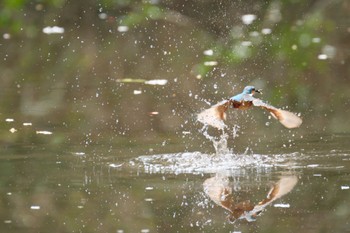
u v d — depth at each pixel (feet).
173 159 32.71
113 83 52.37
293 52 58.75
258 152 33.68
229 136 37.42
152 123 40.65
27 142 36.58
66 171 30.89
